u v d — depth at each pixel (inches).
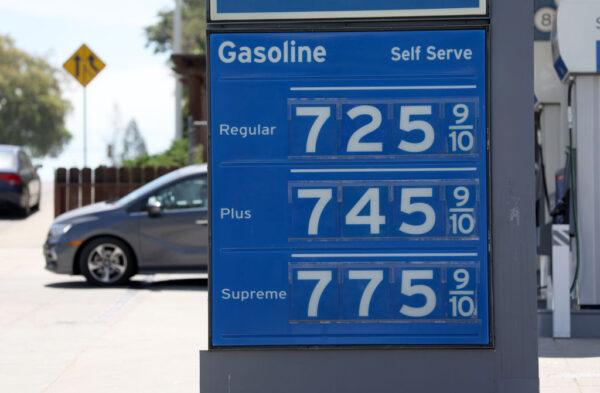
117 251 784.3
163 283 817.5
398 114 373.1
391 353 375.2
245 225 375.2
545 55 688.4
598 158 559.2
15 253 1039.0
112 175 1221.7
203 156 1321.4
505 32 372.2
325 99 373.7
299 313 375.6
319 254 375.2
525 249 372.8
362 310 374.9
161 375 466.0
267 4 372.8
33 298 720.3
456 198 373.1
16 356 512.7
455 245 373.7
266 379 376.5
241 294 375.6
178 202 789.2
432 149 373.1
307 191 374.6
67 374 470.0
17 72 4411.9
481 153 372.5
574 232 563.8
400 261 374.3
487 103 371.6
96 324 609.0
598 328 550.3
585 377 452.4
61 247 783.1
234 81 374.3
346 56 373.1
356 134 373.7
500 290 373.7
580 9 550.3
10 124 4399.6
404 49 372.8
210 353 375.9
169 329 590.2
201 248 783.1
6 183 1353.3
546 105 690.8
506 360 374.3
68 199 1221.7
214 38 373.7
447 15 371.9
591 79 558.6
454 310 374.0
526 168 372.2
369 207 374.0
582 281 560.7
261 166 374.6
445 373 375.2
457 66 372.2
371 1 371.9
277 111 374.3
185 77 1681.8
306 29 373.1
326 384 375.9
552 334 554.9
